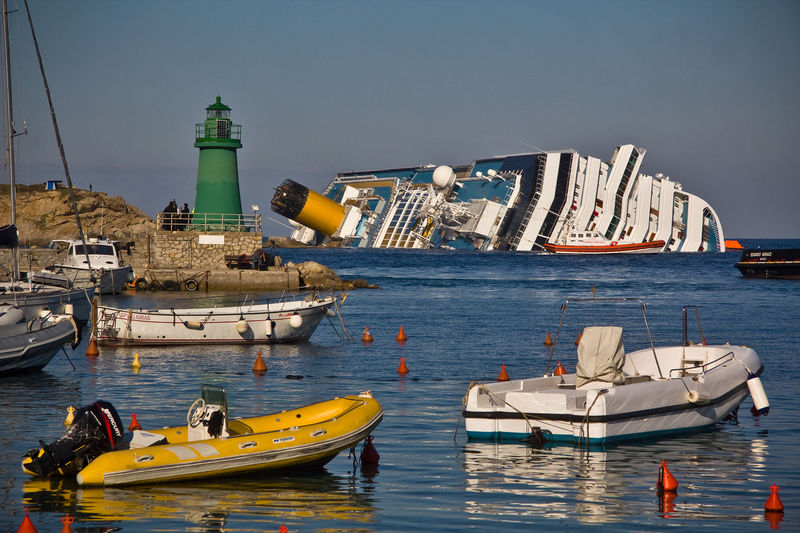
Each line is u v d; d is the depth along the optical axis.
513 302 84.94
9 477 22.41
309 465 23.38
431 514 19.70
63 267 83.31
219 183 103.25
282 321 50.94
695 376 28.69
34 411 30.73
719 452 25.31
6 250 93.56
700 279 130.25
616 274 149.88
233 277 95.12
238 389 35.81
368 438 24.45
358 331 58.34
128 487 21.45
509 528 18.77
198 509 19.95
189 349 48.59
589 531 18.61
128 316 48.94
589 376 27.94
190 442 22.23
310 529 18.64
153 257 102.56
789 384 36.91
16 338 37.94
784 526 18.89
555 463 24.03
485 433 26.58
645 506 20.28
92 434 22.58
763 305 80.56
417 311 74.12
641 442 26.41
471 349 49.16
